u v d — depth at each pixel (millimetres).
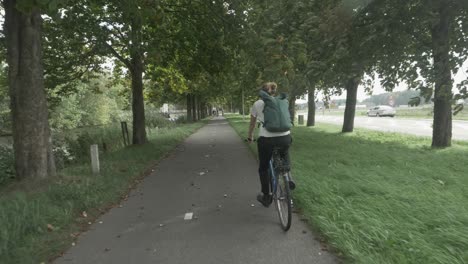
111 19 11688
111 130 20391
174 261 4125
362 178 7457
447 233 4141
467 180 7266
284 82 8656
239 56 15594
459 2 9516
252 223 5301
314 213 5258
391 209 5230
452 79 8352
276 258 4066
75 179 7883
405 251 3846
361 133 19812
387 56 10867
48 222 5355
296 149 13000
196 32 15742
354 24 10195
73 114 41375
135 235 5031
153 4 7602
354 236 4246
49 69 14625
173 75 21656
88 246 4695
